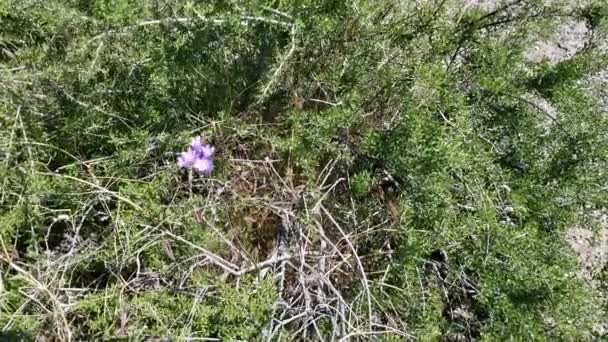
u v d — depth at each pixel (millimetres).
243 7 2598
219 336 2406
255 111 2863
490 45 2947
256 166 2865
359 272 2674
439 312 2625
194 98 2812
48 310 2426
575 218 2764
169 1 2645
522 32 2992
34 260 2645
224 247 2729
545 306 2510
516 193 2756
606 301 2777
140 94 2789
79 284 2648
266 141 2844
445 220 2584
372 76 2877
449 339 2768
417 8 3035
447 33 3000
